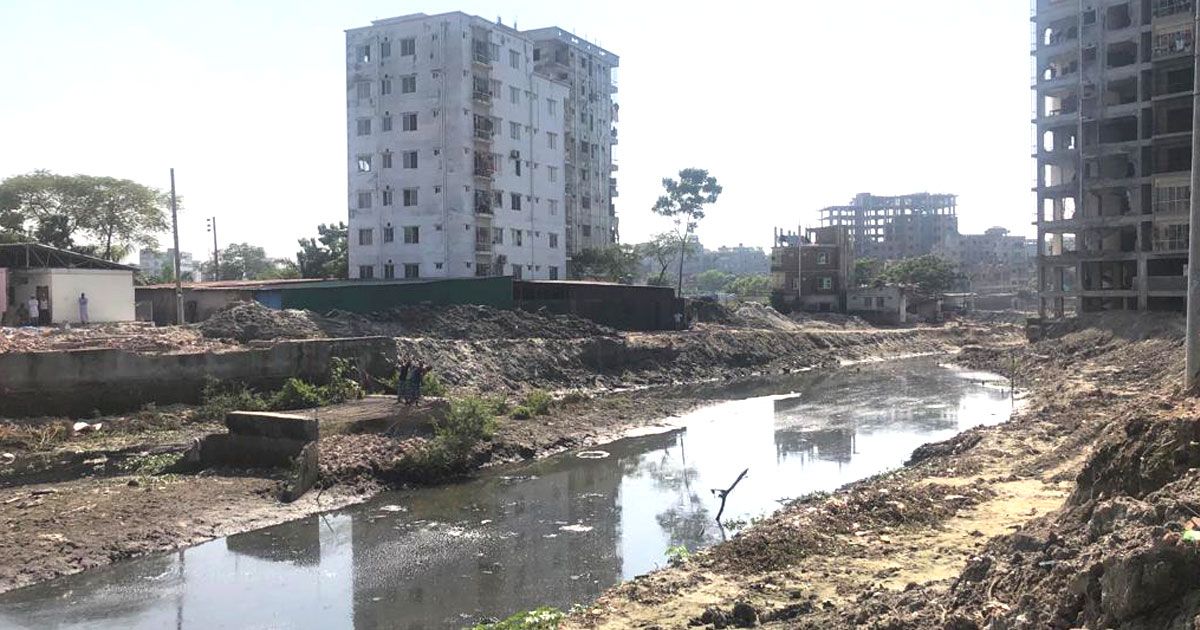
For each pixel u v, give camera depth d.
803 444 32.69
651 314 71.38
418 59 71.75
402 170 72.38
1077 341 58.75
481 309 56.44
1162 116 61.62
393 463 25.77
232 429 26.19
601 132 104.69
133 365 32.94
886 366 71.75
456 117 70.81
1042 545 10.20
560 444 31.88
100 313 46.41
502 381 46.72
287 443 25.17
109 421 31.28
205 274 128.75
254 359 36.00
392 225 72.81
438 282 57.47
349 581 17.25
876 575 13.91
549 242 83.19
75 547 18.33
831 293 109.25
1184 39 59.69
